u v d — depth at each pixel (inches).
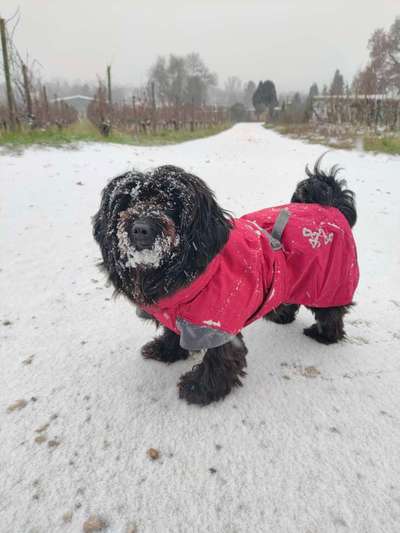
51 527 14.8
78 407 20.3
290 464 17.5
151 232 17.4
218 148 138.3
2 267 33.9
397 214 52.6
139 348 25.2
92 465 17.2
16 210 47.6
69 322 27.2
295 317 30.0
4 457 17.4
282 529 14.9
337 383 22.6
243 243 20.4
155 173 19.4
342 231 23.4
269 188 67.9
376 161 97.3
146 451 18.0
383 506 15.7
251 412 20.5
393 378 23.0
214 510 15.5
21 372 22.4
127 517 15.2
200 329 18.8
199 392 21.1
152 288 19.1
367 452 18.1
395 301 31.0
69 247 38.8
